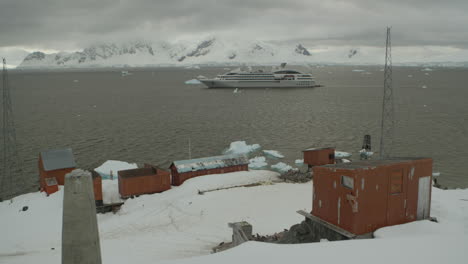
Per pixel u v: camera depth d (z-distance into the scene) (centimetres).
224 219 3073
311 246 1338
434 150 6700
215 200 3553
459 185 4909
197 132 8694
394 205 1781
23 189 4997
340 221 1792
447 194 2484
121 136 8275
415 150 6744
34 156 6594
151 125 9619
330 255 1232
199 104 13950
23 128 9194
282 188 3878
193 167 4547
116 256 2323
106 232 2972
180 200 3644
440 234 1535
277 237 2230
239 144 7025
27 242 2812
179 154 6788
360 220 1705
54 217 3359
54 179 4103
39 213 3466
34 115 11381
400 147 6994
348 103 13712
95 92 19762
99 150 7056
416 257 1168
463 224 1808
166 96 17162
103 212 3694
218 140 7862
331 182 1836
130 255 2344
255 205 3369
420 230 1688
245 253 1312
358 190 1686
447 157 6231
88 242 951
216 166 4650
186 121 10212
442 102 13562
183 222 3092
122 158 6531
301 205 3309
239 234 2211
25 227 3128
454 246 1255
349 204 1725
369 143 6184
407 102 13725
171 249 2464
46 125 9619
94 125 9631
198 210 3347
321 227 1909
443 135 7925
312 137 8019
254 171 4694
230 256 1292
